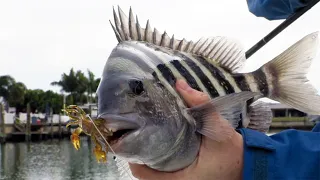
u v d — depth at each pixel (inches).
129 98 18.4
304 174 17.4
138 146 18.1
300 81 22.2
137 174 19.4
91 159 296.8
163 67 19.7
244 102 19.9
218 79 21.1
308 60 22.1
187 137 18.7
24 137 450.3
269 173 17.5
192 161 18.7
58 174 236.7
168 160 18.7
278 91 22.6
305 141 18.2
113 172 236.8
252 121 22.2
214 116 18.3
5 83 658.8
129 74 19.1
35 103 682.8
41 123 482.6
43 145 408.2
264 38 32.0
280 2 28.9
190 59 20.8
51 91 704.4
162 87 19.1
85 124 17.9
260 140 18.2
